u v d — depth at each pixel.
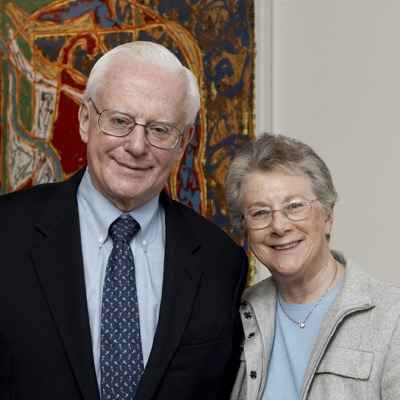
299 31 2.69
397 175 2.59
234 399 1.89
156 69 1.76
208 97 2.66
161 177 1.83
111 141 1.75
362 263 2.65
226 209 2.66
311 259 1.76
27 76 2.55
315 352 1.69
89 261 1.83
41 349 1.65
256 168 1.76
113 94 1.74
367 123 2.63
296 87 2.69
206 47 2.66
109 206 1.86
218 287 1.90
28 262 1.73
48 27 2.57
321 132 2.68
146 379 1.70
